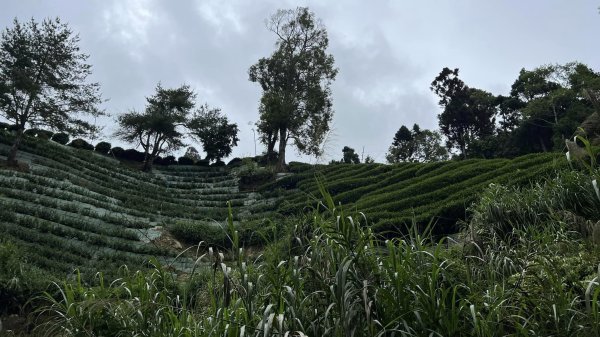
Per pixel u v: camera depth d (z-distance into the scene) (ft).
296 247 20.71
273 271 19.26
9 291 40.22
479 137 180.55
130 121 149.28
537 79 164.55
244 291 18.74
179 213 103.04
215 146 162.40
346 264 16.93
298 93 149.38
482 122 179.93
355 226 19.79
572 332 16.92
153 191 123.75
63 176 107.04
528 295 18.79
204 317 19.60
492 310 16.97
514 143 149.89
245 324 17.81
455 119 180.96
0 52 112.37
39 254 61.41
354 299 17.17
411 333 16.67
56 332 23.38
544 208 33.17
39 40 115.55
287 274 18.89
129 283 21.89
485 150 157.48
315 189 105.19
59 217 79.51
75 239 72.84
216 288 23.65
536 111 141.38
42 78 113.80
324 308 18.15
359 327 16.65
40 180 97.30
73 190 99.25
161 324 20.10
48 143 128.06
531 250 25.68
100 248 71.97
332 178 112.88
